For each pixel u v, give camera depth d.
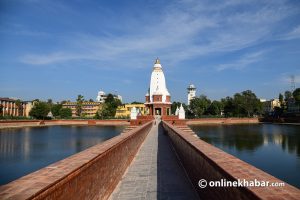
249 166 5.89
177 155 17.94
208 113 145.50
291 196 3.88
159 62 83.38
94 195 7.43
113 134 81.50
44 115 128.50
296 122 115.31
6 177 31.47
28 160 41.75
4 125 95.75
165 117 59.53
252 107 139.12
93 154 7.88
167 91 83.69
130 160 15.68
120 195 9.91
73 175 5.70
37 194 4.15
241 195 4.62
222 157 7.04
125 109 152.12
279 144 57.28
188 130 40.03
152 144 25.19
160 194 9.96
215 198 6.50
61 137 72.44
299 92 137.38
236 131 88.56
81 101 154.75
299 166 35.91
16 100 145.50
